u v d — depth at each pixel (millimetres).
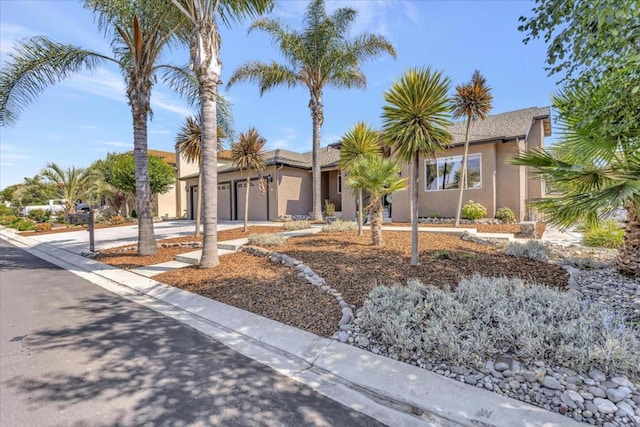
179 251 10000
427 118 5988
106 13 8617
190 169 31156
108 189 27391
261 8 7766
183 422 2408
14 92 8445
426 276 5609
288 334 3945
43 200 29625
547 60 3830
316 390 2865
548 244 8156
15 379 3008
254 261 7574
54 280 7184
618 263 5633
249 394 2787
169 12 8422
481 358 2984
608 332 3031
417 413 2527
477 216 13445
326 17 16234
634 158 4527
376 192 8297
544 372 2746
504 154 14086
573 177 4766
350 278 5727
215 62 7105
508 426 2285
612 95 4121
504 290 4184
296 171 21453
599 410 2350
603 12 2932
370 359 3260
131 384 2930
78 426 2359
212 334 4125
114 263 8727
